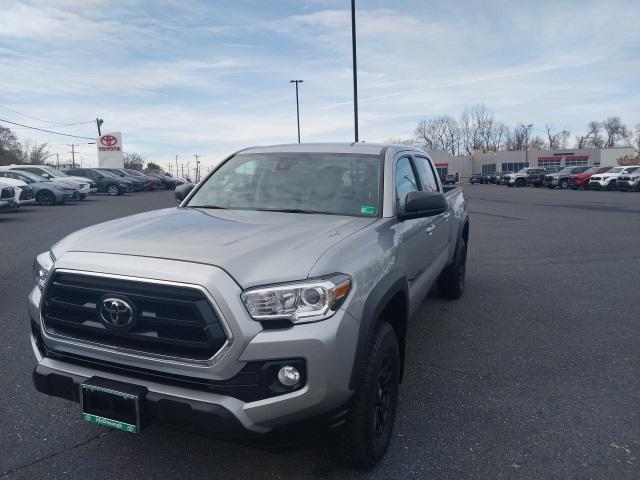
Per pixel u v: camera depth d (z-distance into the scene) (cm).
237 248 259
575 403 376
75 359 267
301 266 250
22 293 645
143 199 2584
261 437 238
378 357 277
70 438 322
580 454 310
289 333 234
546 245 1089
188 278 235
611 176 3444
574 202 2392
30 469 290
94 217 1574
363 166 391
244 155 436
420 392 391
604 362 454
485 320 569
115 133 5125
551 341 505
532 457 306
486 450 313
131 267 246
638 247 1059
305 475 287
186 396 236
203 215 345
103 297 248
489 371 432
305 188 381
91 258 258
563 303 639
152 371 247
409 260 363
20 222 1430
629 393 393
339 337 243
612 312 603
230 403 232
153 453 307
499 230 1340
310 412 240
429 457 305
